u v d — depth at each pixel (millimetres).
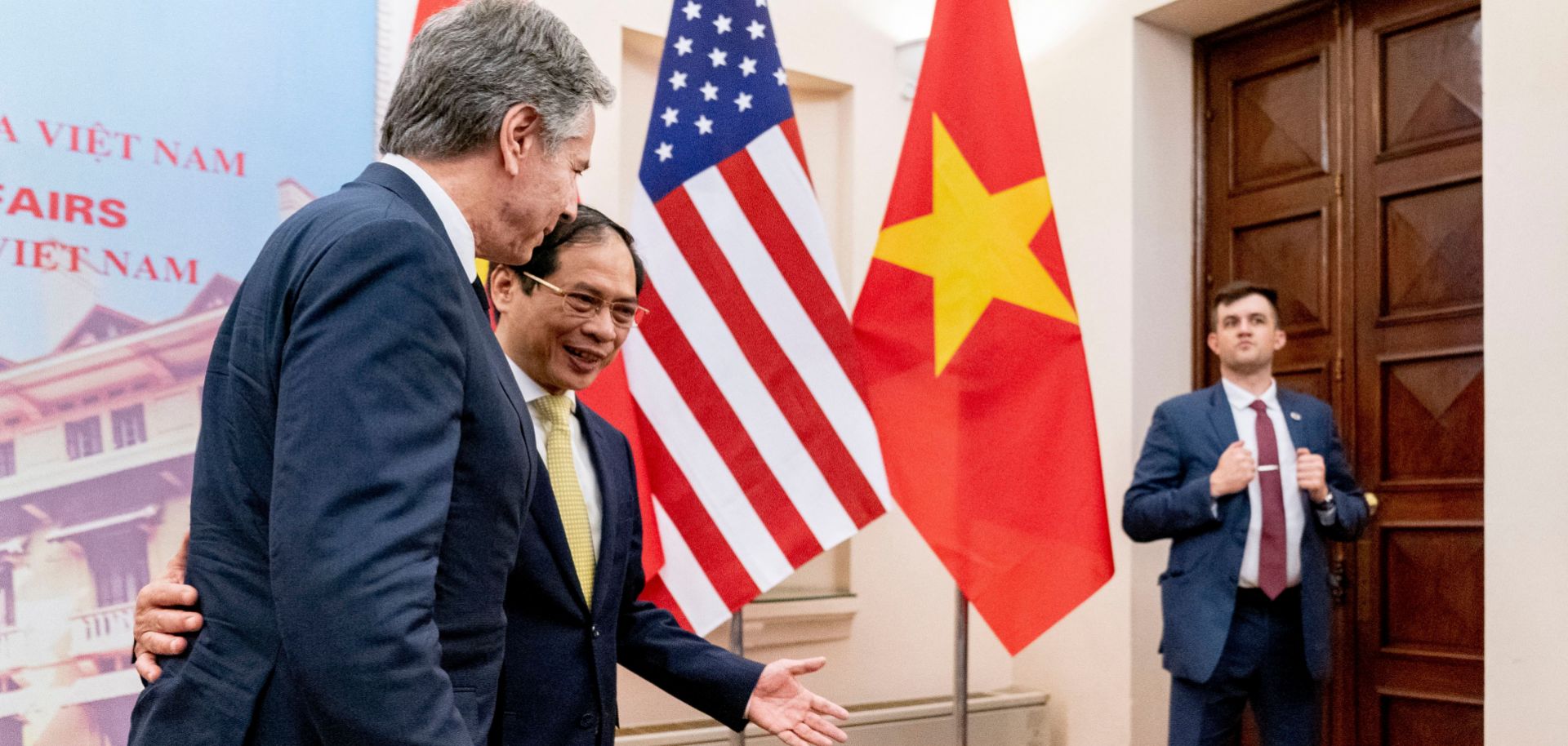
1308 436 2975
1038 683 3904
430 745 840
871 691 3688
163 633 991
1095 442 2629
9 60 2297
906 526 3816
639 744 2979
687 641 1726
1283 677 2891
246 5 2602
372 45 2803
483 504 1028
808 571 3699
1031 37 4090
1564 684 2709
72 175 2369
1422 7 3348
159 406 2479
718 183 2621
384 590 844
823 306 2639
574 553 1555
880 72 3852
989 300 2709
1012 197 2732
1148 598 3672
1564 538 2723
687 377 2566
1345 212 3514
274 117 2637
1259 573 2852
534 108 1094
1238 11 3701
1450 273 3256
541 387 1602
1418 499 3291
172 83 2494
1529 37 2850
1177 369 3805
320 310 916
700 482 2551
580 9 3219
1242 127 3822
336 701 829
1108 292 3777
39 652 2324
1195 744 2895
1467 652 3150
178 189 2502
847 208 3777
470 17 1104
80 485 2377
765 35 2701
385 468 876
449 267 988
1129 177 3738
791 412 2596
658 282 2582
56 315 2350
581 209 1608
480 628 1045
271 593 953
